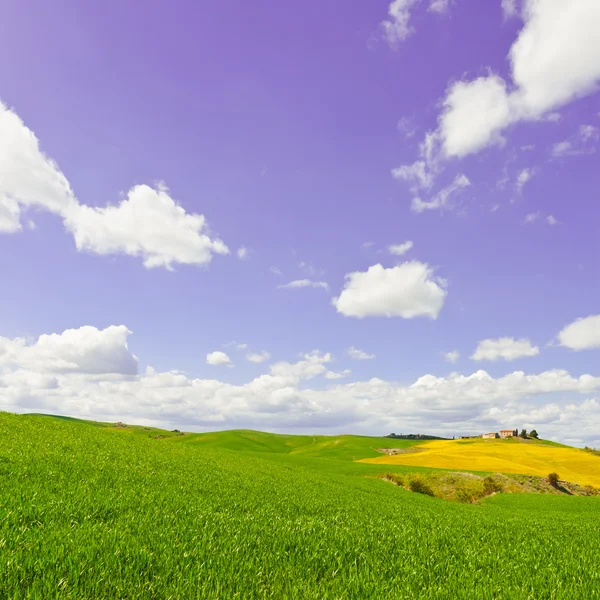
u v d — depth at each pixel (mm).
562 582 7195
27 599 4316
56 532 6590
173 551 6516
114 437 34625
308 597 5363
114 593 4820
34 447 19109
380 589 5922
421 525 14180
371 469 69062
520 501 51594
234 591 5324
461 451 125062
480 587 6379
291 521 10711
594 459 110938
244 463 37188
